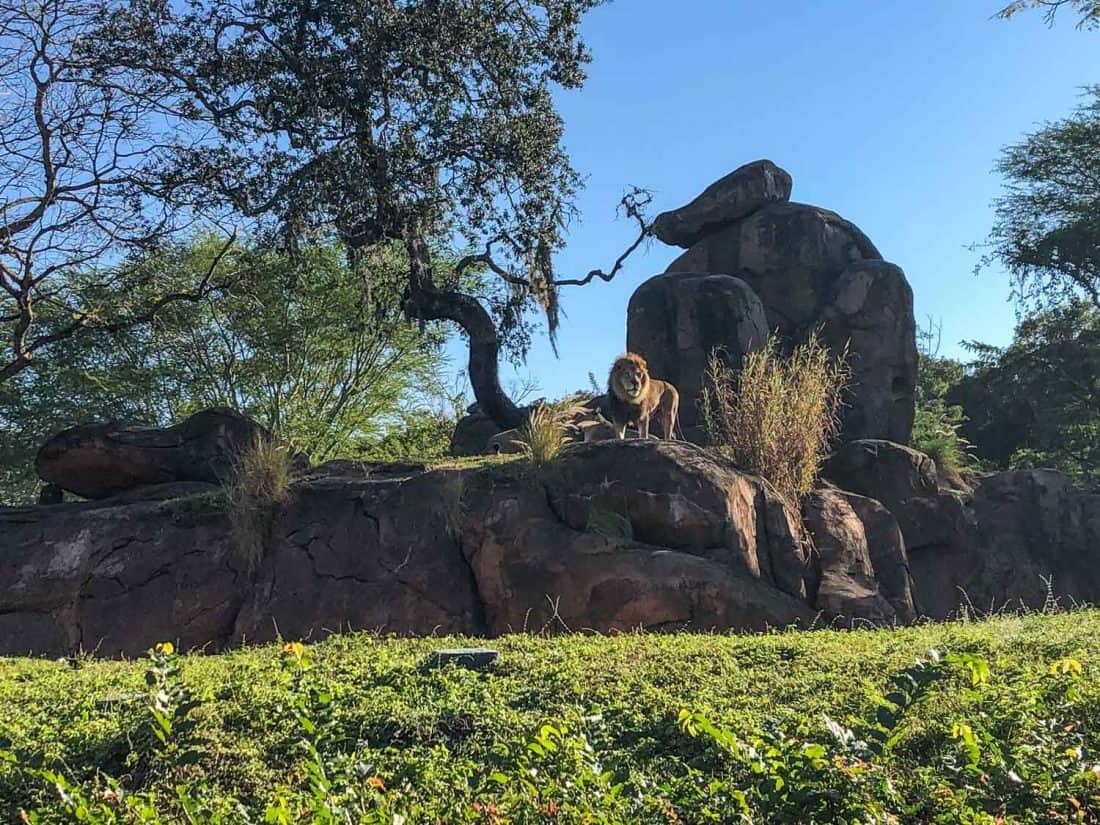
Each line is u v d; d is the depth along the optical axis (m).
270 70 19.91
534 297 21.88
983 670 5.42
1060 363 33.25
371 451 26.06
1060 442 34.28
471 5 20.41
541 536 11.45
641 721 6.33
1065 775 5.19
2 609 11.70
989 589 14.25
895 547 13.21
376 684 7.20
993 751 5.41
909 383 18.95
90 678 7.96
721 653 7.70
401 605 11.27
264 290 23.95
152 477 14.31
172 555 11.96
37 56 18.19
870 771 5.04
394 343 25.77
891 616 11.72
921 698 5.86
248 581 11.73
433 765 5.84
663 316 18.91
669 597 10.91
